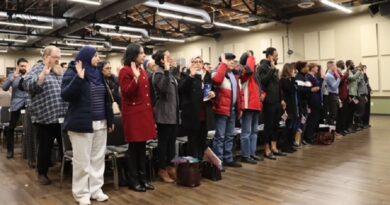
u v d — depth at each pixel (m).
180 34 15.09
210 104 3.96
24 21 10.57
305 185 3.51
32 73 3.64
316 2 10.59
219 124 4.22
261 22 12.96
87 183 3.12
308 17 11.76
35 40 13.80
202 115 3.89
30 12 9.51
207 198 3.18
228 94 4.17
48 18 10.01
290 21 12.18
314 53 11.66
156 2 9.00
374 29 10.36
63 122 3.32
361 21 10.63
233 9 10.12
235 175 3.97
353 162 4.47
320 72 6.07
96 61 3.16
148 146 3.85
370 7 10.27
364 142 5.97
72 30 11.86
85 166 3.07
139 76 3.31
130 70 3.29
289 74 5.09
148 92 3.40
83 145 3.05
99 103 3.14
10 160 5.05
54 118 3.64
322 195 3.19
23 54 16.98
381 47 10.27
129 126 3.34
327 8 11.22
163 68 3.57
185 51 16.11
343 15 10.98
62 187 3.64
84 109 3.00
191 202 3.07
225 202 3.06
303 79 5.50
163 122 3.60
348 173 3.94
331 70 6.39
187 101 3.80
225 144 4.38
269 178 3.81
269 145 4.96
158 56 3.58
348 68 7.14
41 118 3.62
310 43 11.73
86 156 3.07
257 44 13.17
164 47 17.08
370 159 4.62
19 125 5.52
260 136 5.38
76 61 3.02
